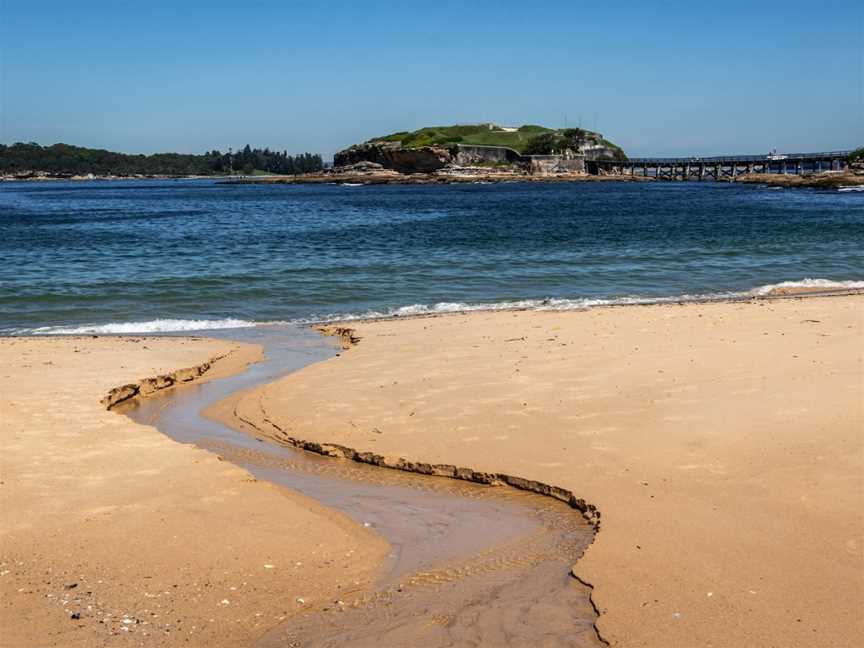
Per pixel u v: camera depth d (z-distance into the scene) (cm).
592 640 579
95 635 600
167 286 2522
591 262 3053
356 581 695
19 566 705
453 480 947
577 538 770
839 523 743
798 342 1485
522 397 1194
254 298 2358
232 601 657
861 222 4769
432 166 16438
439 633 596
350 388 1291
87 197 11594
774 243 3644
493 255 3275
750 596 625
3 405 1201
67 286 2525
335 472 984
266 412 1199
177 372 1441
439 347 1563
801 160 13750
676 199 8394
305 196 10662
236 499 864
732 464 902
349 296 2388
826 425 1002
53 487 881
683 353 1427
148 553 737
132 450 1009
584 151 17800
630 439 1000
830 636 567
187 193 12975
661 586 646
